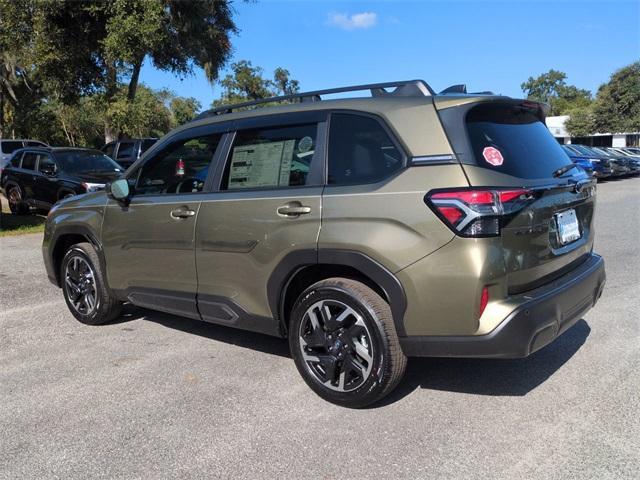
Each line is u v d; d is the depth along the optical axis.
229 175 4.27
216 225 4.18
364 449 3.16
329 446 3.21
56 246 5.79
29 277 7.72
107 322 5.62
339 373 3.69
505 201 3.15
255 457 3.11
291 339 3.87
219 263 4.20
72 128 40.09
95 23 16.30
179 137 4.68
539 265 3.42
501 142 3.48
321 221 3.60
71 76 17.00
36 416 3.65
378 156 3.52
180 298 4.55
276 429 3.42
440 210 3.17
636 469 2.90
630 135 54.84
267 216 3.88
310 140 3.85
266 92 39.62
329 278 3.71
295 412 3.63
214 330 5.36
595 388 3.84
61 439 3.35
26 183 13.64
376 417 3.54
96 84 17.77
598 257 4.25
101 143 42.78
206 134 4.50
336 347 3.63
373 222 3.40
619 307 5.63
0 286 7.21
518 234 3.23
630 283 6.53
